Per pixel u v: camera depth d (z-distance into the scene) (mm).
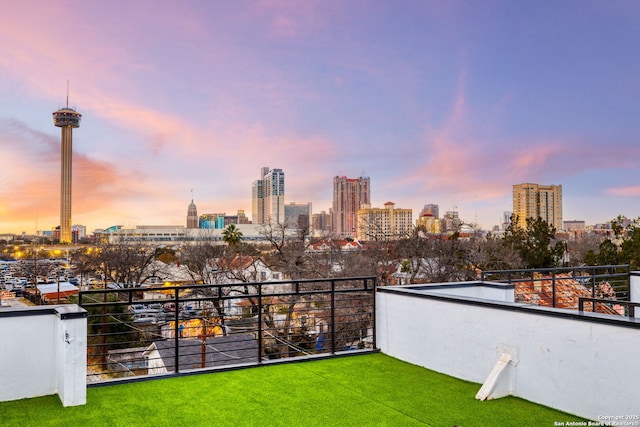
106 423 3539
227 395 4273
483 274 6523
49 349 4215
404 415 3752
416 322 5438
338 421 3621
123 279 28047
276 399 4160
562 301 7910
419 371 5141
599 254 26766
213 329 16156
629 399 3299
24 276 30562
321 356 5672
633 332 3281
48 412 3764
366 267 26156
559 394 3820
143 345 14922
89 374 4691
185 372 4945
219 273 26250
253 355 13703
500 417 3684
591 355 3572
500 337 4387
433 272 28234
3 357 4012
